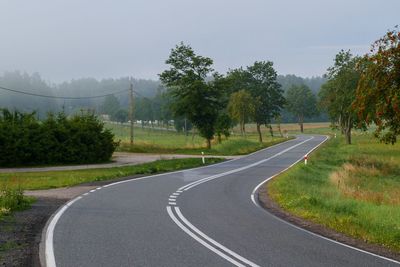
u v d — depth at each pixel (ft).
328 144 233.14
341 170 116.67
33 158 127.34
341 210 54.13
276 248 32.81
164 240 34.63
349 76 219.00
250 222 44.09
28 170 111.65
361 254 31.71
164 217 45.47
